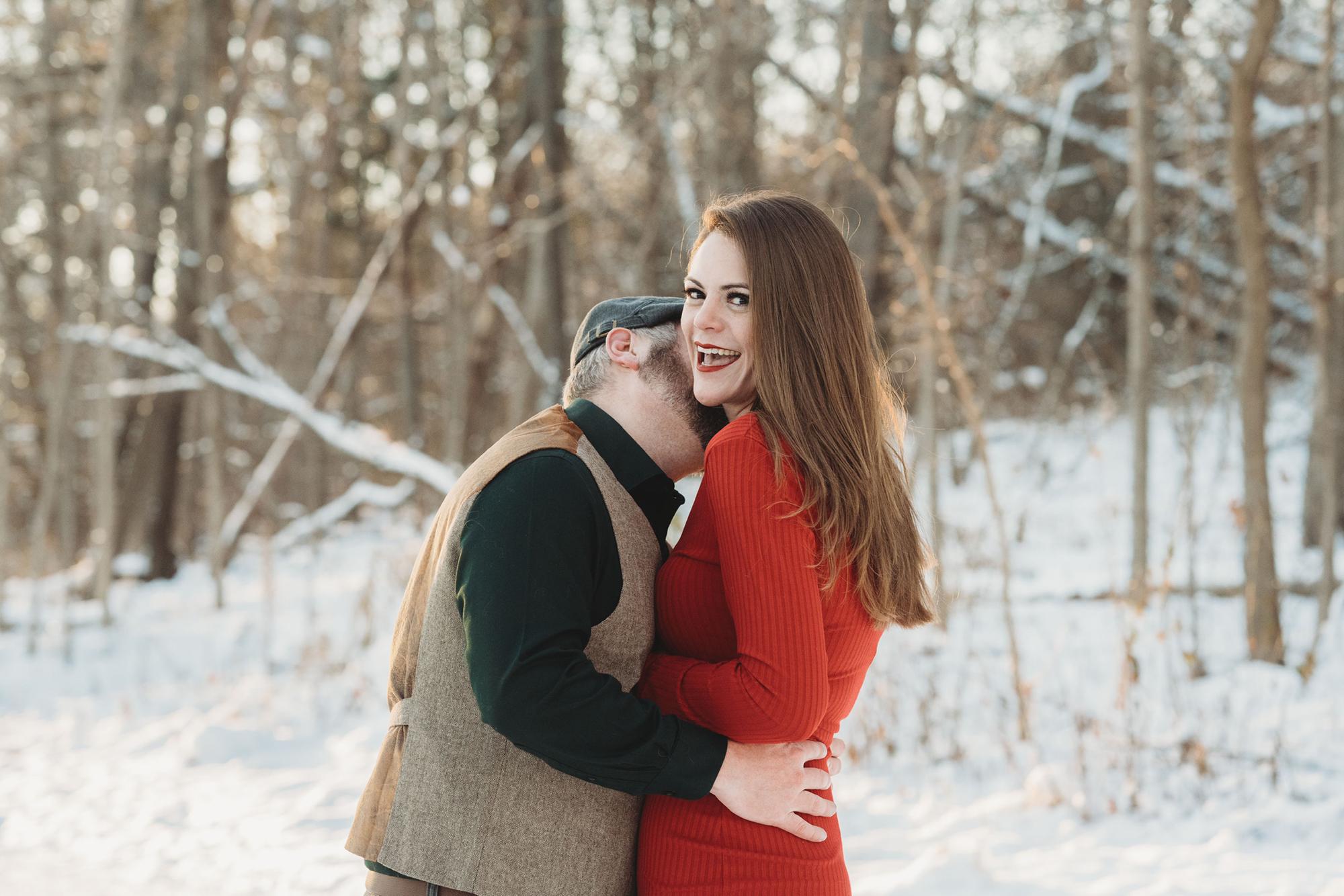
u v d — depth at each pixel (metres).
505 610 1.50
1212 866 3.78
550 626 1.50
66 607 9.23
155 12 14.41
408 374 18.38
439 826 1.59
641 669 1.69
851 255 1.73
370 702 6.89
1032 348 15.84
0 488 11.39
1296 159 9.94
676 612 1.69
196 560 15.48
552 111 10.66
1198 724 5.25
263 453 16.41
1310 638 6.62
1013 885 3.58
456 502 1.65
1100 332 15.32
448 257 11.37
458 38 13.60
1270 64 9.91
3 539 11.31
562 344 10.36
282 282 13.66
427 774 1.61
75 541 15.55
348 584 11.24
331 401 15.23
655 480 1.74
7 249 13.61
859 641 1.71
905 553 1.74
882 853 4.00
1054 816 4.40
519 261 14.77
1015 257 14.69
